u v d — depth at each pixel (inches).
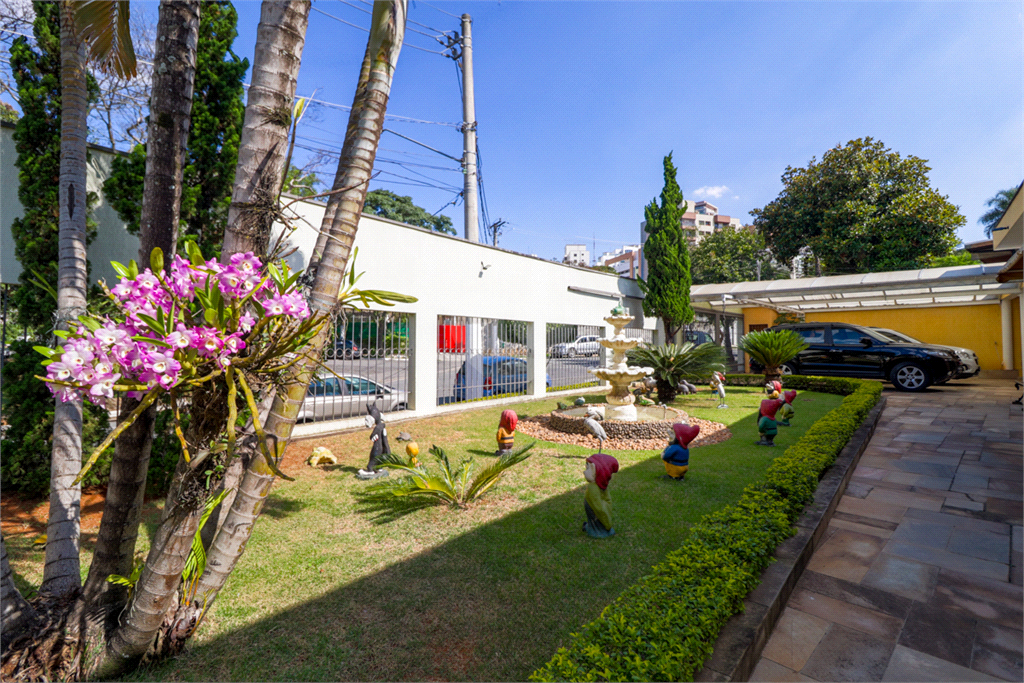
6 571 95.7
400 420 404.8
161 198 102.9
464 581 145.6
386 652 113.6
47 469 215.9
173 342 68.7
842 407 361.4
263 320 78.1
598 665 82.5
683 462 238.1
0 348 220.2
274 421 98.3
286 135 100.1
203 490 92.0
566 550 165.2
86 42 149.7
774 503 168.6
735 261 1555.1
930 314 751.1
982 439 316.5
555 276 597.0
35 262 223.9
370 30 103.6
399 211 1505.9
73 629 100.9
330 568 154.3
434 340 435.2
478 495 220.5
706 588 109.7
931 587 143.6
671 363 495.5
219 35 265.1
